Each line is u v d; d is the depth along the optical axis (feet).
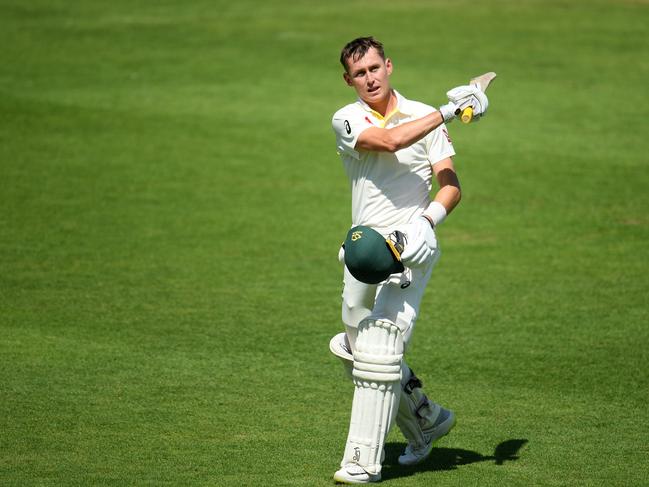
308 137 156.87
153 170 138.31
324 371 72.54
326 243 109.60
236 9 263.08
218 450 57.36
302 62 205.05
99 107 170.60
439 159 54.19
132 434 59.72
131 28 236.43
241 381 70.08
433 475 54.54
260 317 85.25
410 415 55.77
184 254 104.01
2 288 91.45
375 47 53.83
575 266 100.99
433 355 76.59
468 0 272.92
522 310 87.71
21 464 54.54
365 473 52.37
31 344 76.89
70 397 65.98
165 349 76.64
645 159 144.56
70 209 119.65
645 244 108.37
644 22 243.19
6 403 64.54
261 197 127.65
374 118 54.24
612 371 72.64
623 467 55.47
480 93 51.75
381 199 54.49
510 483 53.11
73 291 91.15
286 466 55.01
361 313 54.85
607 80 191.42
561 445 59.16
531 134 158.10
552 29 235.40
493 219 118.83
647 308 87.71
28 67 197.06
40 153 144.56
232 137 156.04
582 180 134.72
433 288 94.63
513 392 68.74
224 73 196.24
